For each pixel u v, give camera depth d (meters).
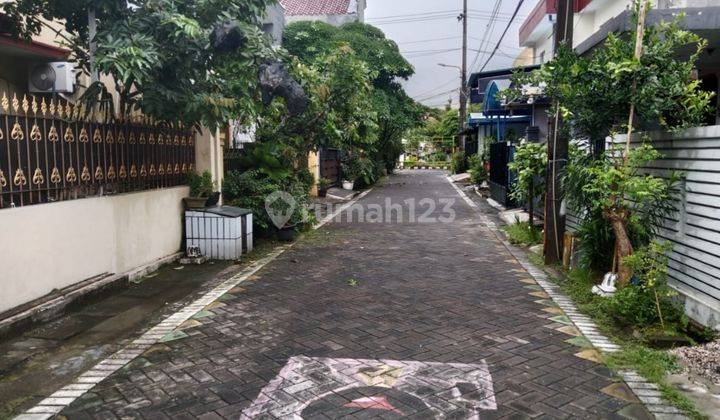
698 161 5.04
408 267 8.06
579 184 6.51
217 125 7.14
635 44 5.39
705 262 4.93
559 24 7.59
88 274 6.24
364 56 22.50
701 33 6.79
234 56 6.89
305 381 4.05
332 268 7.99
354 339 4.96
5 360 4.47
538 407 3.65
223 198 10.01
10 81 7.58
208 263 8.29
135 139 7.39
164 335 5.09
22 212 5.20
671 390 3.87
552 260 8.10
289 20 26.22
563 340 4.93
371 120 15.35
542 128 15.88
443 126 50.88
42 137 5.61
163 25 6.15
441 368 4.29
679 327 4.93
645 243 5.81
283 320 5.52
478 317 5.62
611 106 5.67
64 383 4.06
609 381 4.06
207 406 3.66
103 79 8.62
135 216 7.25
